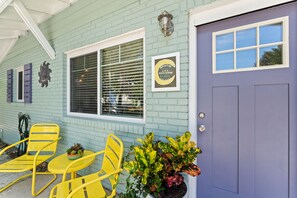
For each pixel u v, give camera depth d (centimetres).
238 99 162
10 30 436
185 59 178
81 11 290
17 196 243
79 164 217
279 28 144
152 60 201
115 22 241
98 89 279
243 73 160
